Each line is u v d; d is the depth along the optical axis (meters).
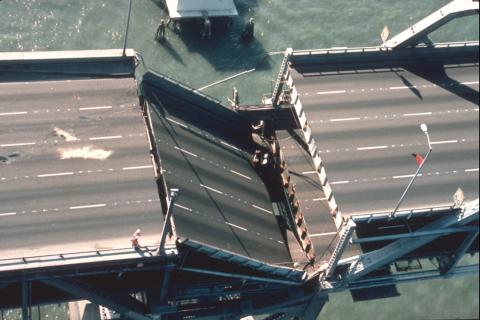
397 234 127.06
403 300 168.75
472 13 141.62
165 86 136.00
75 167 119.50
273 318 141.62
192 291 126.50
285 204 141.88
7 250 107.69
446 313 168.75
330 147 136.38
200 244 113.94
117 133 125.25
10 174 116.38
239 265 126.69
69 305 152.12
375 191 132.00
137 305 123.50
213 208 125.69
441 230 129.00
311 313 139.12
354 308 165.50
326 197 133.50
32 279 106.38
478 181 137.12
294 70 146.75
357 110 142.62
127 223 114.81
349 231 116.81
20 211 112.56
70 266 106.19
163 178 121.94
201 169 130.75
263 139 149.00
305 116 138.88
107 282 121.00
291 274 127.19
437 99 148.12
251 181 138.88
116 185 118.81
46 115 124.69
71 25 199.62
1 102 124.56
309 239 131.75
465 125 145.50
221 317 132.00
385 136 140.12
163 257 110.50
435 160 138.75
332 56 148.75
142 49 199.38
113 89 130.88
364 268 128.25
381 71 150.88
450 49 156.12
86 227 112.94
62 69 131.12
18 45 192.75
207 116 142.50
